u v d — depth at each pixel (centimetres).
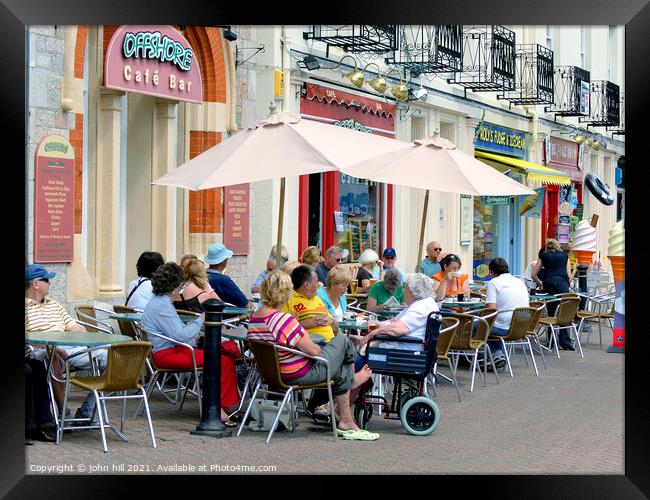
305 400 1004
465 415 1059
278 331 863
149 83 1320
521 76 2603
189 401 1076
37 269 901
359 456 838
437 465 822
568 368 1467
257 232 1614
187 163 974
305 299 945
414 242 2205
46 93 1134
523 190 1124
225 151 952
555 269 1775
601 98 3281
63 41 1154
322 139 964
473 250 2592
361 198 1950
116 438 875
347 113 1834
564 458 870
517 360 1560
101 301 1284
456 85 2327
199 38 1464
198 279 1095
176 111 1471
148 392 953
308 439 893
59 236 1151
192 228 1496
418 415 933
